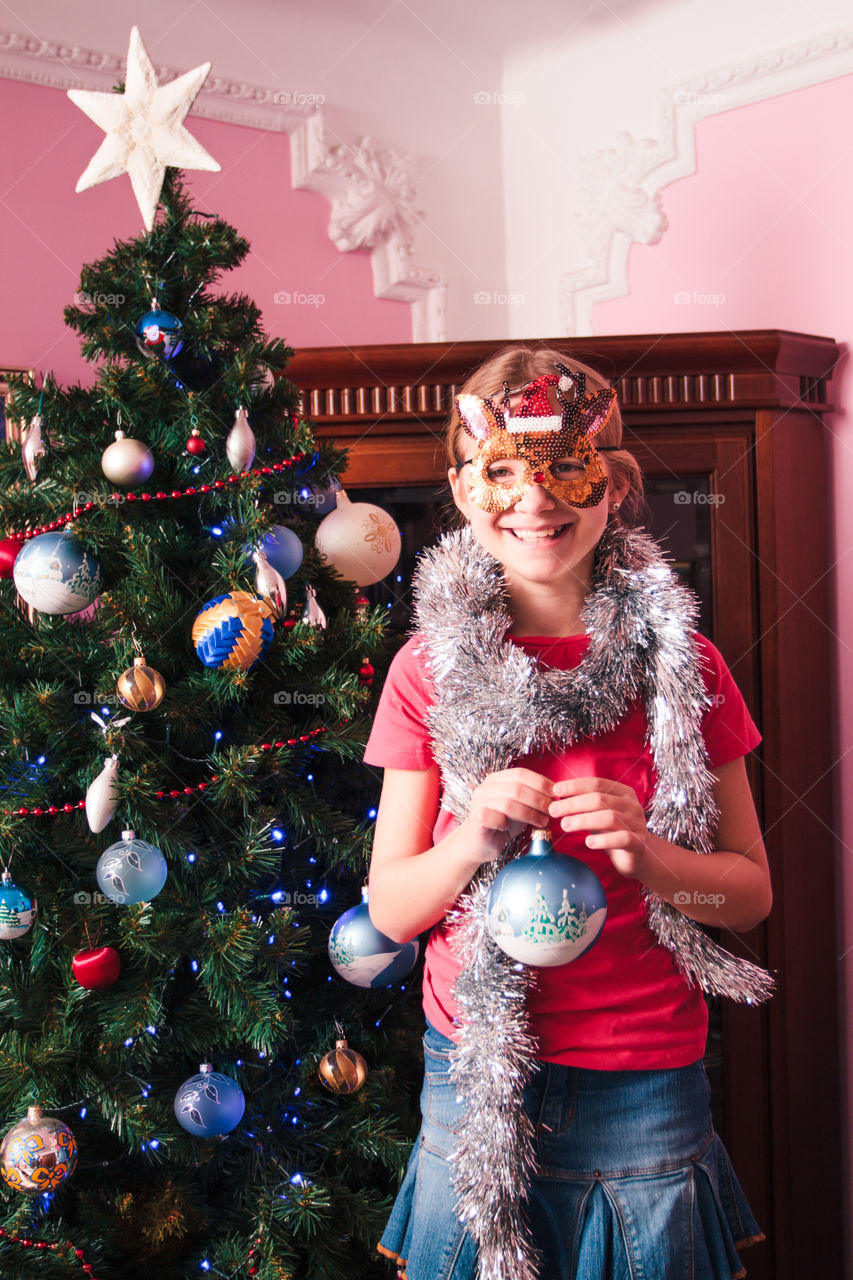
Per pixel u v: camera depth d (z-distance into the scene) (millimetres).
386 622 1307
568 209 2176
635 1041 825
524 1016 814
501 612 888
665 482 1607
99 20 1871
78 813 1214
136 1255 1232
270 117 2033
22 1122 1139
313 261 2092
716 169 1922
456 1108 862
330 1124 1270
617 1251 807
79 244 1868
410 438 1607
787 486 1653
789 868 1641
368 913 1207
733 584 1614
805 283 1810
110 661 1212
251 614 1158
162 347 1207
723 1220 847
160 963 1196
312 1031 1320
